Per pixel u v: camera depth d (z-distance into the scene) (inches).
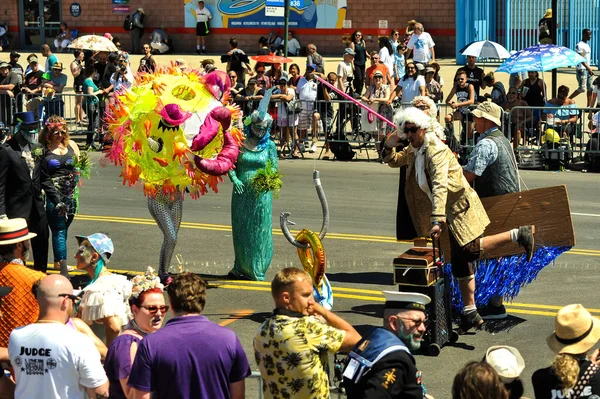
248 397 340.8
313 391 241.9
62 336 244.2
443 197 374.3
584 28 1230.3
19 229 331.9
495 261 410.3
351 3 1491.1
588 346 246.8
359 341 236.7
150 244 561.9
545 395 242.8
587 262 519.2
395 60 1090.7
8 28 1657.2
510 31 1307.8
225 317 425.7
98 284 298.2
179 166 438.9
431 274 373.4
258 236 480.1
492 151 412.5
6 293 285.3
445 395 338.0
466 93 849.5
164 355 234.2
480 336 402.9
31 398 244.5
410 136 381.1
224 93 450.0
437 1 1454.2
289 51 1477.6
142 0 1582.2
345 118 861.2
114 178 786.2
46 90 938.1
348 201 685.9
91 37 995.9
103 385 246.5
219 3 1547.7
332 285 478.9
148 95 434.0
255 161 470.0
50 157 459.2
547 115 825.5
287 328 241.4
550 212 408.5
